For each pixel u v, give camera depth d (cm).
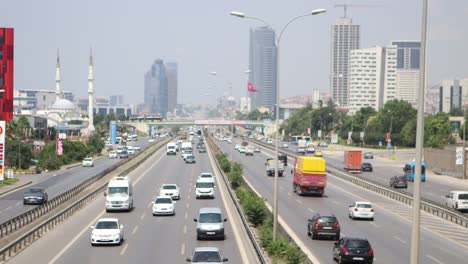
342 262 6381
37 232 8400
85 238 8188
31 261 6538
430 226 10031
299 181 14412
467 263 6838
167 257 6800
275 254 6681
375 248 7744
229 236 8400
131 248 7412
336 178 19900
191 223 9738
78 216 10506
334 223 8194
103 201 12888
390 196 14475
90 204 12362
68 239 8094
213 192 13550
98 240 7562
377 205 12925
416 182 3666
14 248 7200
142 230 8969
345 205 12662
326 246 7712
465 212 12219
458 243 8375
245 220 8838
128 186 11319
